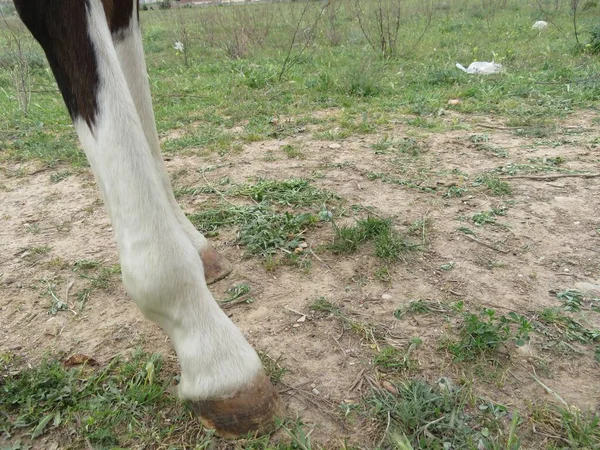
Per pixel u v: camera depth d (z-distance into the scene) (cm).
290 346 189
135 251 134
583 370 175
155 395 166
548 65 621
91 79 130
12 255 258
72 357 186
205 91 587
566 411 153
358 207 284
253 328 199
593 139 378
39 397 169
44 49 133
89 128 133
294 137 417
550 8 1136
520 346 182
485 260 237
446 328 195
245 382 145
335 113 480
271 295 219
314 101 522
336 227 256
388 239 245
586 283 219
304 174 336
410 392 163
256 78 610
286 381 174
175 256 136
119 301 221
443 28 963
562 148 366
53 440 157
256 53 823
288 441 148
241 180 331
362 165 346
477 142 384
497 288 218
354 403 164
